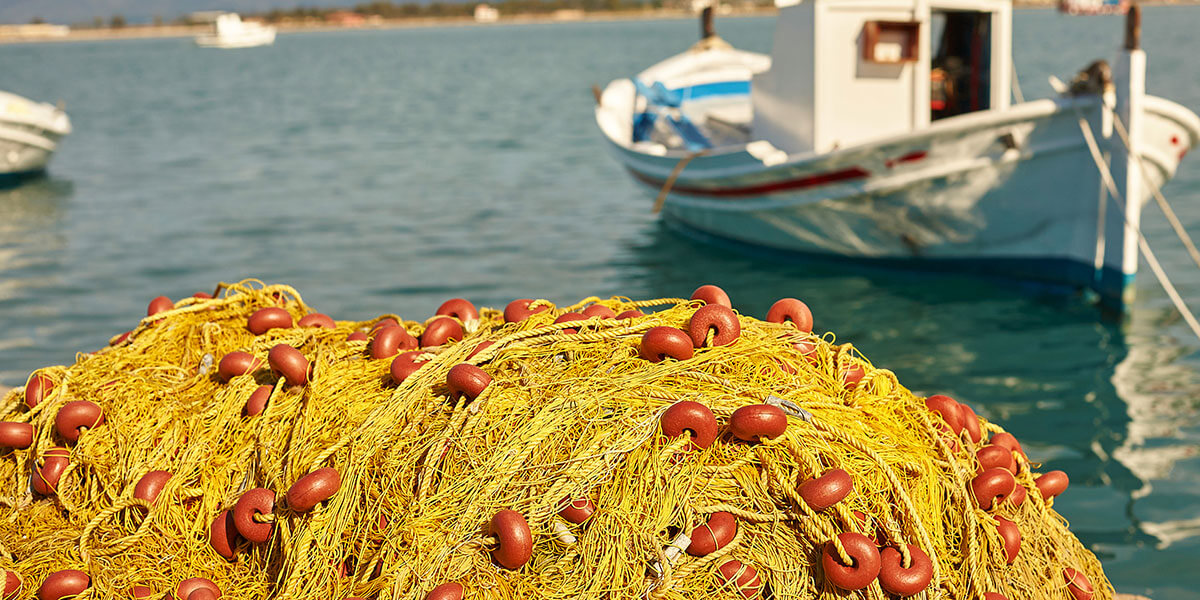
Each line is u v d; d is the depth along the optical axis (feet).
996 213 31.01
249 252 37.81
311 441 10.39
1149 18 272.51
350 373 11.48
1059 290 31.14
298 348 12.67
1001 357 25.21
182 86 154.30
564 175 55.11
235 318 14.33
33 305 31.65
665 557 8.69
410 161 62.28
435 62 202.39
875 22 31.45
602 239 39.42
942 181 30.58
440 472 9.67
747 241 37.96
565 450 9.50
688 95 45.91
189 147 73.41
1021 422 20.99
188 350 13.12
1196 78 86.12
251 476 10.59
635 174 41.60
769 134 36.17
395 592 8.82
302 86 144.46
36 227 43.75
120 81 171.83
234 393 11.53
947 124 29.12
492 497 9.34
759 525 9.08
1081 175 29.27
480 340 11.28
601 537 8.94
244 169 60.85
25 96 137.80
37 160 59.31
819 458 9.33
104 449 11.23
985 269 32.99
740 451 9.45
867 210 32.55
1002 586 9.67
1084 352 25.26
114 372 12.62
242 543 10.22
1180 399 21.80
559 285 32.55
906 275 33.73
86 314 30.63
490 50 263.90
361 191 51.29
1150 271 32.50
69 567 10.03
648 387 9.93
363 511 9.71
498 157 62.95
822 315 29.43
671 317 11.37
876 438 9.96
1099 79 27.96
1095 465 18.70
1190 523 16.31
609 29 485.15
